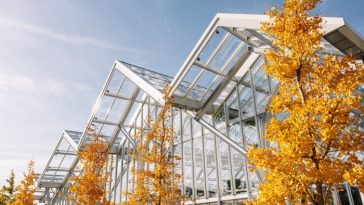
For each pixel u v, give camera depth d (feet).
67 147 80.07
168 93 44.37
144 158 42.09
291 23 22.54
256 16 32.45
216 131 45.47
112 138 70.49
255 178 39.81
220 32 38.78
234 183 42.73
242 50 41.60
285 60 22.90
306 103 20.94
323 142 20.75
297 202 21.42
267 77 42.86
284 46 23.38
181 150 52.44
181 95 47.26
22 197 70.85
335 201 31.86
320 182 20.29
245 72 45.85
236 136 45.21
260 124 42.32
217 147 46.70
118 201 66.28
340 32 26.12
